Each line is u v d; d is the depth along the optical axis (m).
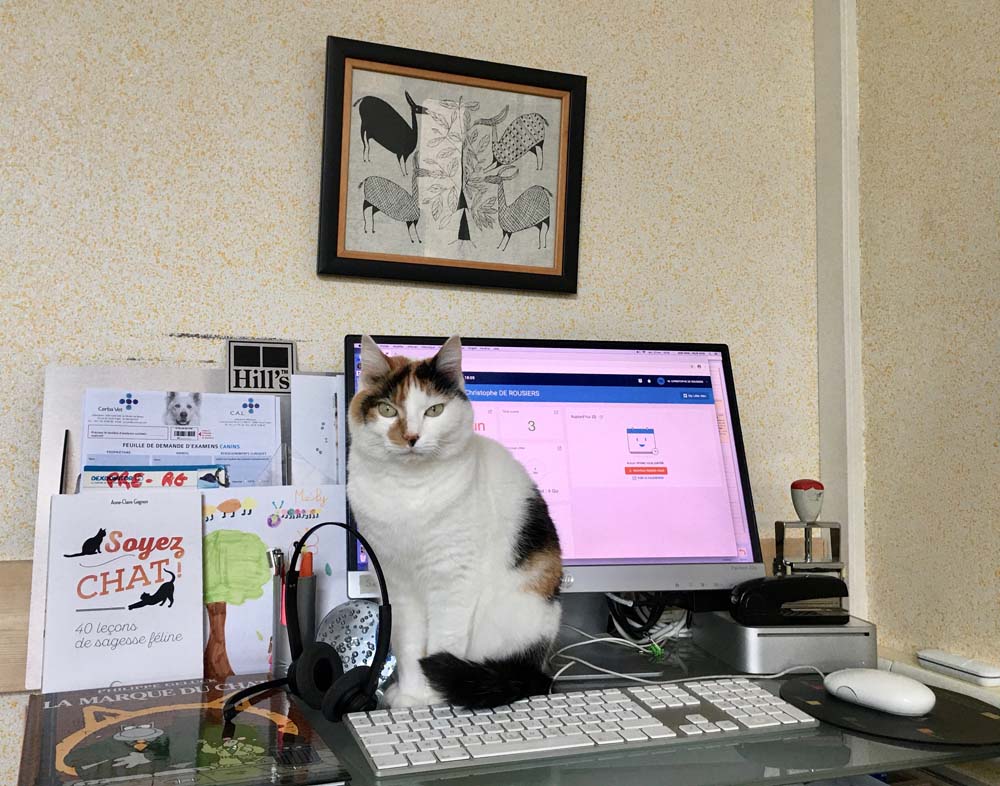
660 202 1.42
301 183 1.24
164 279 1.17
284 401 1.19
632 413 1.24
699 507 1.23
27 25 1.12
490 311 1.33
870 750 0.82
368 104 1.26
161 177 1.17
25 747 0.77
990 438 1.16
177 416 1.12
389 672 1.03
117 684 0.98
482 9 1.34
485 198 1.32
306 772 0.71
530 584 1.01
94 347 1.13
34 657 1.00
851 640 1.10
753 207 1.48
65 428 1.08
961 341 1.21
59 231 1.13
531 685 0.92
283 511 1.11
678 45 1.45
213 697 0.93
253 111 1.22
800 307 1.50
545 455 1.19
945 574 1.22
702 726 0.84
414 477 0.95
